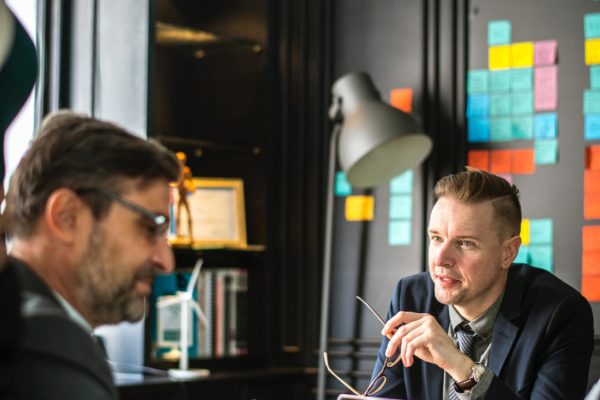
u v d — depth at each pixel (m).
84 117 1.36
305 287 4.93
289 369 4.80
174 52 4.98
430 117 4.73
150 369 4.18
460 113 4.66
